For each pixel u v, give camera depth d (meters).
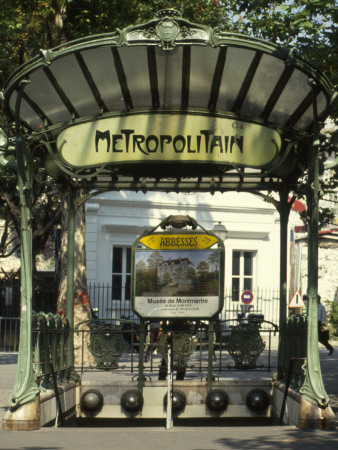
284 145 10.07
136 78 9.49
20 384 9.07
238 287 35.28
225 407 11.00
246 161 9.88
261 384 11.17
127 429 9.23
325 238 37.97
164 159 9.88
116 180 11.59
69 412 10.71
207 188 11.34
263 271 35.34
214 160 9.87
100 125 9.94
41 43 22.77
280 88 9.42
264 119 9.88
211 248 11.16
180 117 9.88
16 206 30.66
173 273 11.16
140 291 11.17
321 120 9.49
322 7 14.43
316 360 9.21
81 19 19.61
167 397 10.17
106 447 7.83
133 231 33.62
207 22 21.41
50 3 19.88
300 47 14.36
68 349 11.26
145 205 33.72
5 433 8.74
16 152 9.39
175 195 34.28
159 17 9.10
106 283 33.12
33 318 9.36
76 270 20.42
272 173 10.23
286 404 10.02
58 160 9.98
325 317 23.95
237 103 9.83
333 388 14.86
